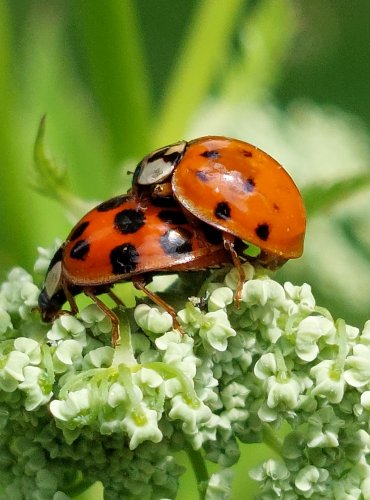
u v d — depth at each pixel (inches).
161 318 2.6
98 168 3.8
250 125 4.0
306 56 5.2
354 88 5.3
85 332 2.7
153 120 3.9
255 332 2.7
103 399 2.6
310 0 5.1
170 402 2.6
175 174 2.7
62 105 3.8
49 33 3.9
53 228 3.6
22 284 2.7
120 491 2.7
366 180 3.2
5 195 3.6
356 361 2.6
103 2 3.4
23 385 2.6
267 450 3.4
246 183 2.7
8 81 3.5
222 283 2.7
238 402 2.7
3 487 2.7
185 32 5.5
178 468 2.7
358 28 5.2
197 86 3.6
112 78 3.5
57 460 2.7
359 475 2.7
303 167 4.0
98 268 2.7
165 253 2.6
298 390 2.6
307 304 2.7
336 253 4.0
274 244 2.7
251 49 3.8
